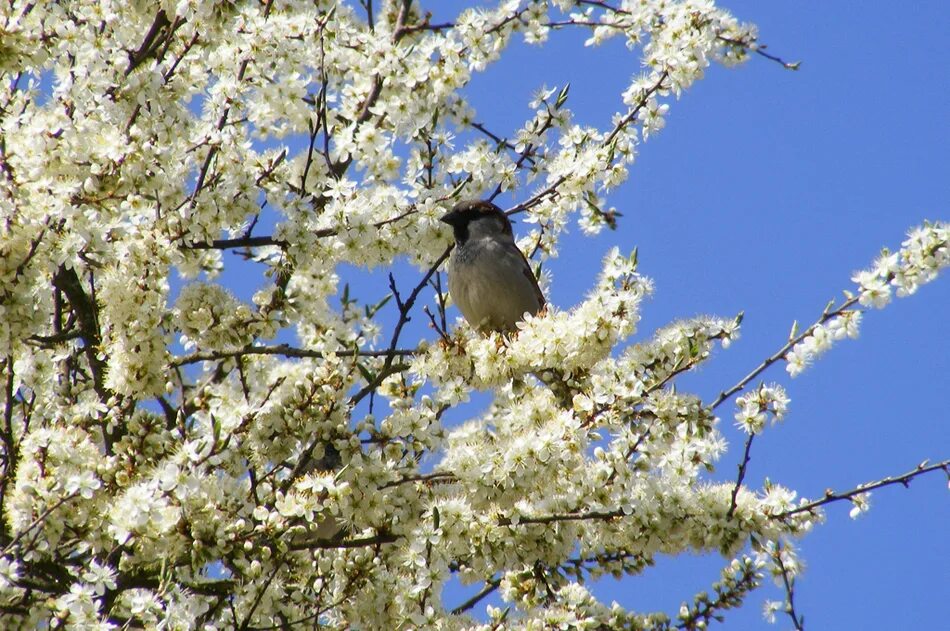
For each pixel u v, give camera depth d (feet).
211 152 36.29
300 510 29.55
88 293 40.06
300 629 31.99
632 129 42.29
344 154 41.96
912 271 32.58
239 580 30.96
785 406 32.99
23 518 28.76
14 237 30.19
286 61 39.40
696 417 32.42
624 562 35.68
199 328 35.53
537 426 32.19
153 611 28.19
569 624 33.60
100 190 32.19
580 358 32.09
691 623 36.76
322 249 38.50
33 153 31.53
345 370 34.81
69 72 34.47
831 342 33.06
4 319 30.48
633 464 35.14
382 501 32.27
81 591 26.96
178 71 37.83
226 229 41.47
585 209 44.09
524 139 42.19
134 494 26.89
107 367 36.78
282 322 36.11
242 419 31.71
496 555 32.83
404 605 32.68
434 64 42.91
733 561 37.09
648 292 35.19
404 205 39.73
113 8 37.93
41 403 37.37
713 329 33.96
